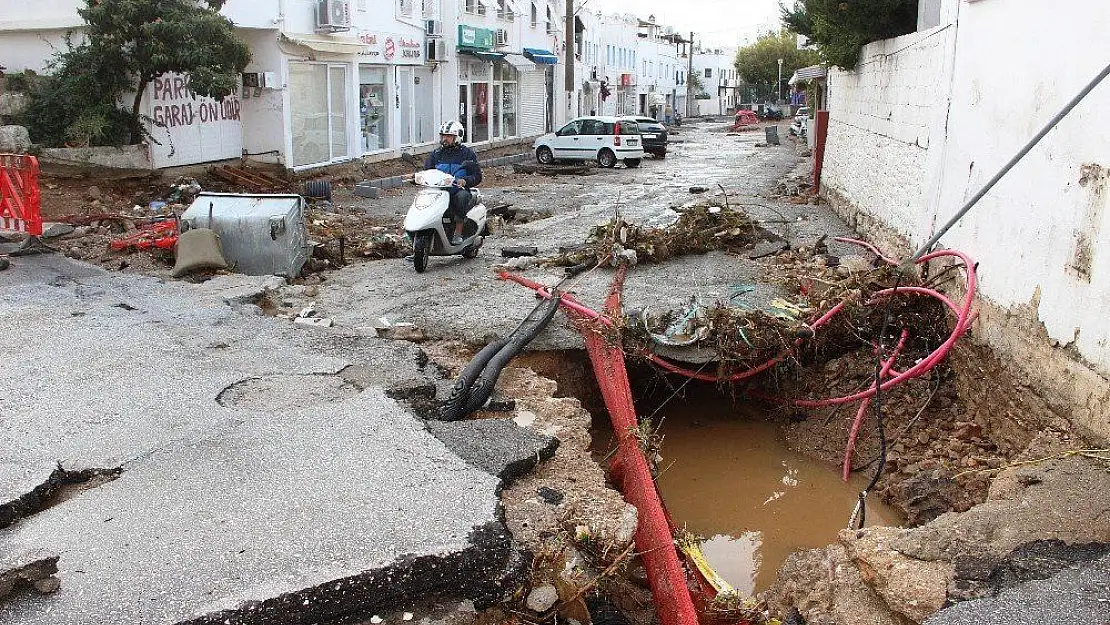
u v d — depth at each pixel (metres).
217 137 19.38
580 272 10.45
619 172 27.17
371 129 25.39
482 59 33.00
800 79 26.73
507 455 4.87
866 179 13.55
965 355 7.47
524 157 31.94
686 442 7.88
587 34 52.22
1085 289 5.52
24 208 10.34
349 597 3.62
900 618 4.30
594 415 7.70
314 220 13.30
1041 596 3.91
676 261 11.03
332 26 21.16
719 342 7.87
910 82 10.84
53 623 3.37
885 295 8.30
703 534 6.49
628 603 4.76
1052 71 6.32
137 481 4.47
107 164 15.78
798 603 4.85
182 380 5.99
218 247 9.73
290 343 6.93
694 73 97.69
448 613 3.73
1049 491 4.81
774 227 14.49
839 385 8.09
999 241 7.11
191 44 15.32
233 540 3.89
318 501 4.23
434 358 7.12
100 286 8.78
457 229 10.84
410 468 4.59
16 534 4.00
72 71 15.84
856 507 6.65
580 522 4.45
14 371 6.14
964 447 6.81
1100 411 5.24
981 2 8.06
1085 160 5.66
